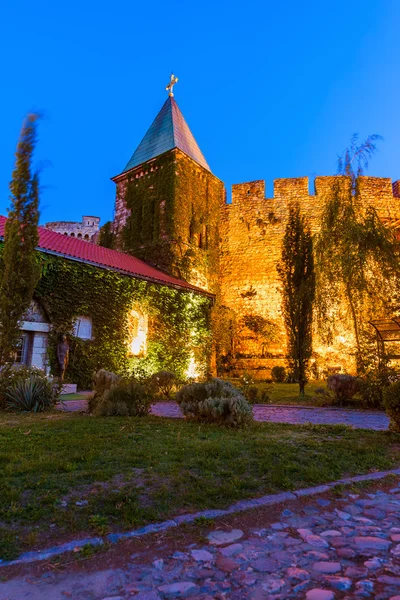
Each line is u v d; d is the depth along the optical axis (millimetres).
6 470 4062
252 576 2445
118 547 2771
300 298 15453
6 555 2590
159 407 10953
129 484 3828
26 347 14188
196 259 26812
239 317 29203
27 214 10852
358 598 2201
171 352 20141
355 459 5094
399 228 13016
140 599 2211
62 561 2570
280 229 29797
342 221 12383
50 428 6621
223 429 6801
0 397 9523
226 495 3684
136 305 18562
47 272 14883
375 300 11883
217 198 30859
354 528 3164
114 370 16719
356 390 12047
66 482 3824
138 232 27219
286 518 3336
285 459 4816
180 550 2762
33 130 11203
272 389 18047
